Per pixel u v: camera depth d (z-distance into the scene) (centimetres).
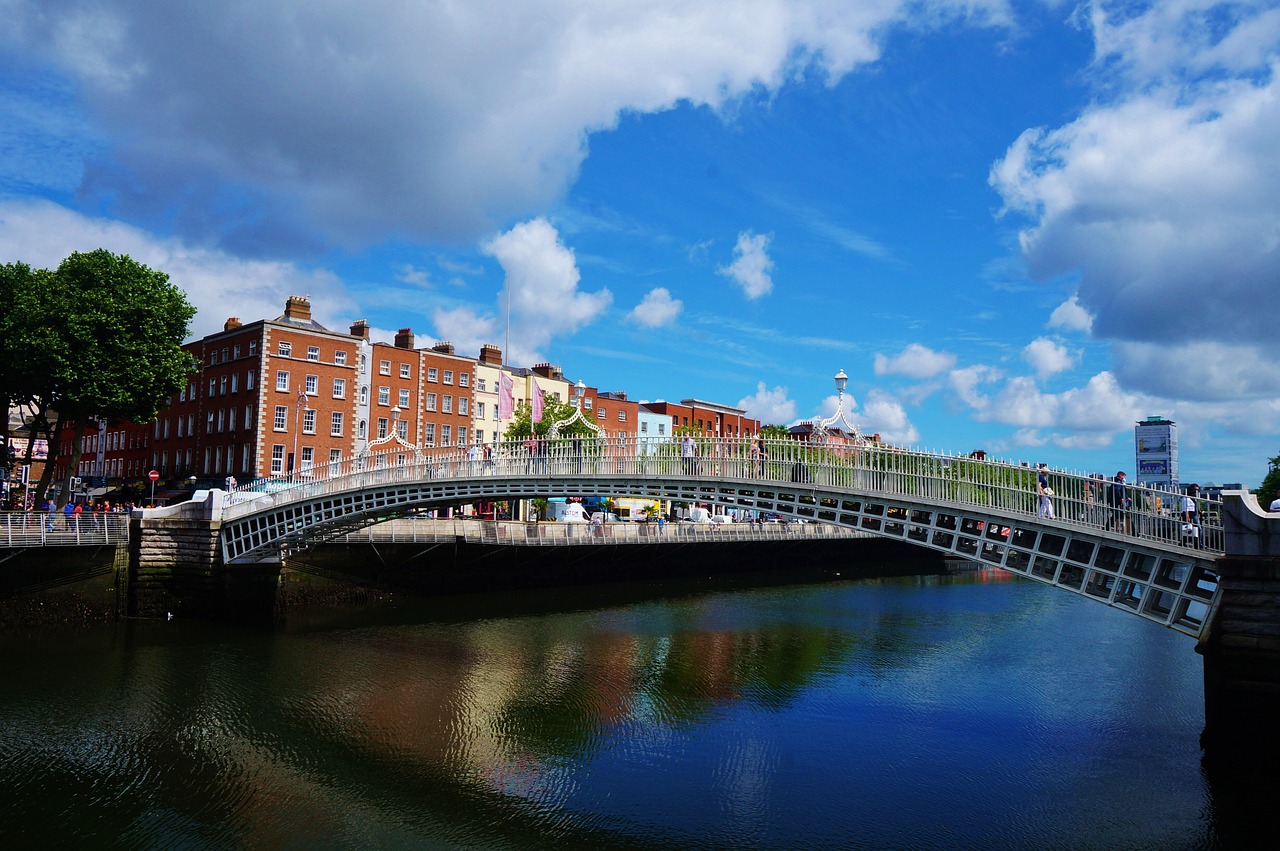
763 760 1802
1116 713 2164
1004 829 1459
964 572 6319
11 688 2261
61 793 1600
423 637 3100
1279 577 1454
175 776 1689
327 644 2920
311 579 3666
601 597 4353
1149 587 1662
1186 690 2412
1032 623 3622
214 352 5800
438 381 6116
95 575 3203
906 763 1786
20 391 3841
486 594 4275
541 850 1381
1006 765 1773
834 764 1775
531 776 1705
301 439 5359
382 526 3856
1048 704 2250
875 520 2084
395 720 2059
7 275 3825
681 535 5250
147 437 6512
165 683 2342
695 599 4381
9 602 2978
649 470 2514
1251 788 1468
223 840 1411
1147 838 1417
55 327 3719
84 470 7581
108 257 4022
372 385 5741
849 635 3278
